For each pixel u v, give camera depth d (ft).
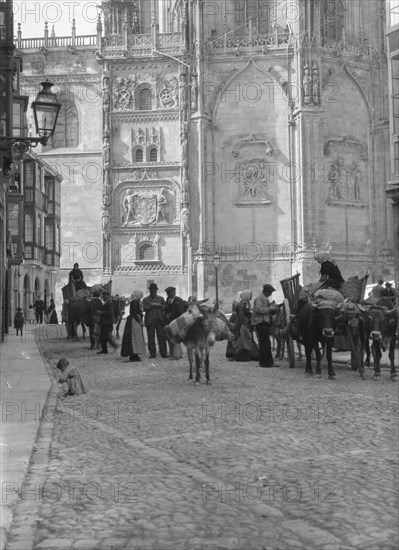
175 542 23.53
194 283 242.58
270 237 242.99
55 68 285.23
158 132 248.73
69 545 23.11
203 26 246.68
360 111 246.68
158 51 247.29
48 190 253.44
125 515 26.25
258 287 241.76
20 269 222.07
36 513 26.48
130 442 39.45
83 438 40.60
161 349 95.30
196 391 61.31
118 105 250.37
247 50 245.04
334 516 26.22
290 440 40.06
